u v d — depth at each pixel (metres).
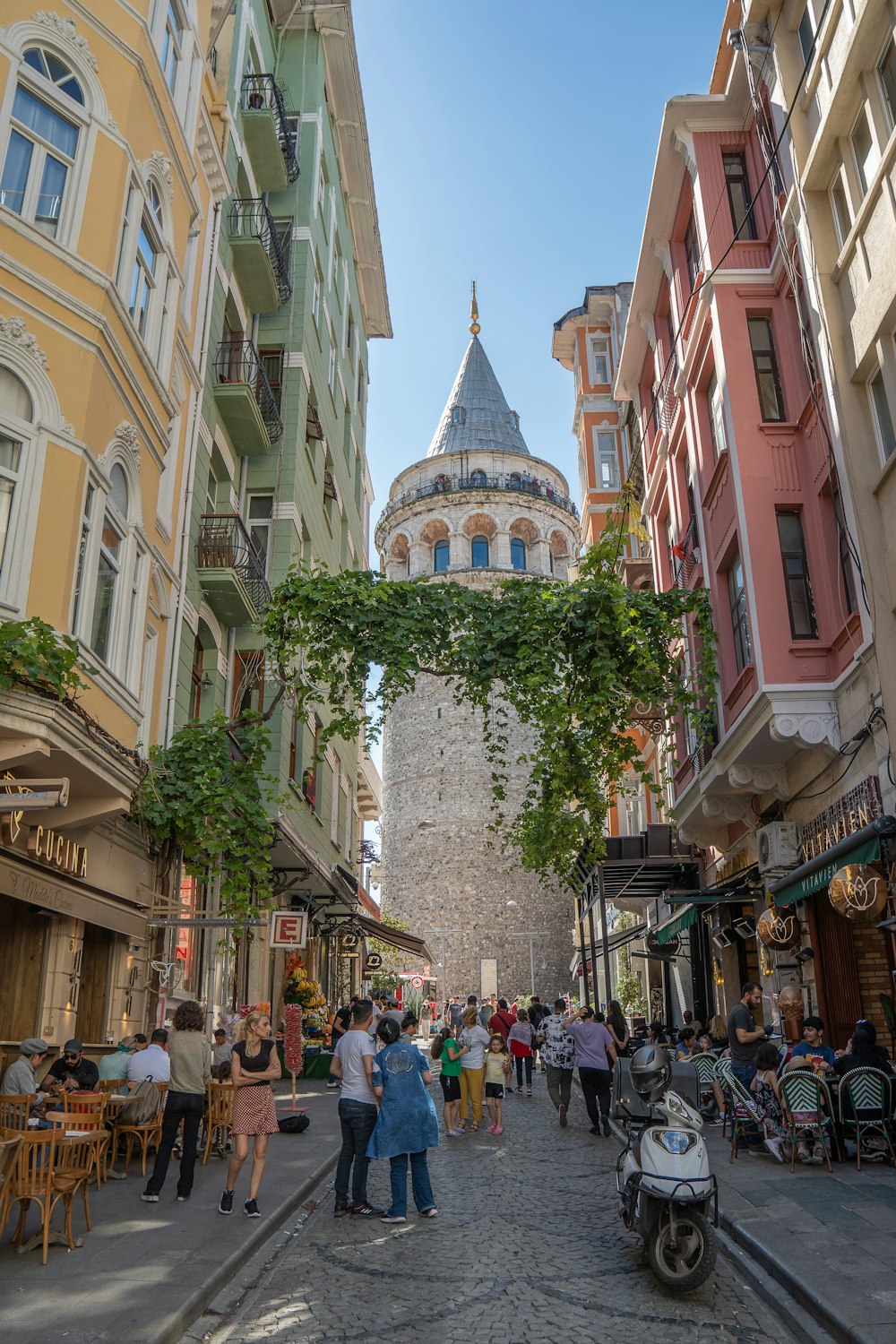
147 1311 5.74
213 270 18.72
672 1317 6.14
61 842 10.45
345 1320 6.05
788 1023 12.95
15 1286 6.24
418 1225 8.61
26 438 10.26
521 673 14.11
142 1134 10.23
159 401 13.45
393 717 63.50
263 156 23.16
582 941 30.02
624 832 33.75
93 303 11.17
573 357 38.62
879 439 12.87
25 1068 8.94
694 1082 11.73
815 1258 6.85
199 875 14.84
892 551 12.20
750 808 17.66
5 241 10.50
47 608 10.08
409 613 14.23
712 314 16.38
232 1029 15.56
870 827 11.12
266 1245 7.82
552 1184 10.61
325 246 29.28
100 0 12.12
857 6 12.40
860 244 12.84
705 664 14.58
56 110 11.38
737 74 17.19
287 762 22.05
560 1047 16.02
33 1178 6.97
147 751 14.17
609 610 14.29
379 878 65.06
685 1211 6.73
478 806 58.72
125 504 12.45
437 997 56.34
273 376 24.09
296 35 28.66
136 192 12.63
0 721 8.84
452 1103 14.90
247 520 22.66
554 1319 6.06
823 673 14.15
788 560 14.98
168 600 15.53
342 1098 9.27
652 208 19.84
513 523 62.91
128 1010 13.51
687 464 20.75
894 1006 12.75
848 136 13.36
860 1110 10.15
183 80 15.41
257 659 20.11
